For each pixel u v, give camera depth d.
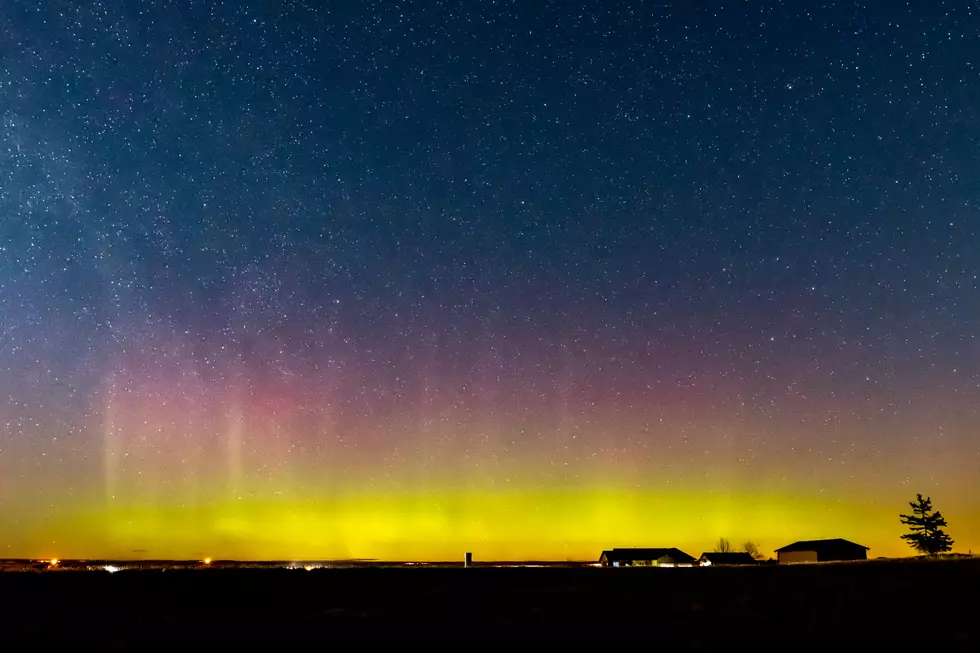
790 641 15.93
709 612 17.92
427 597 19.98
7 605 19.16
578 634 16.89
